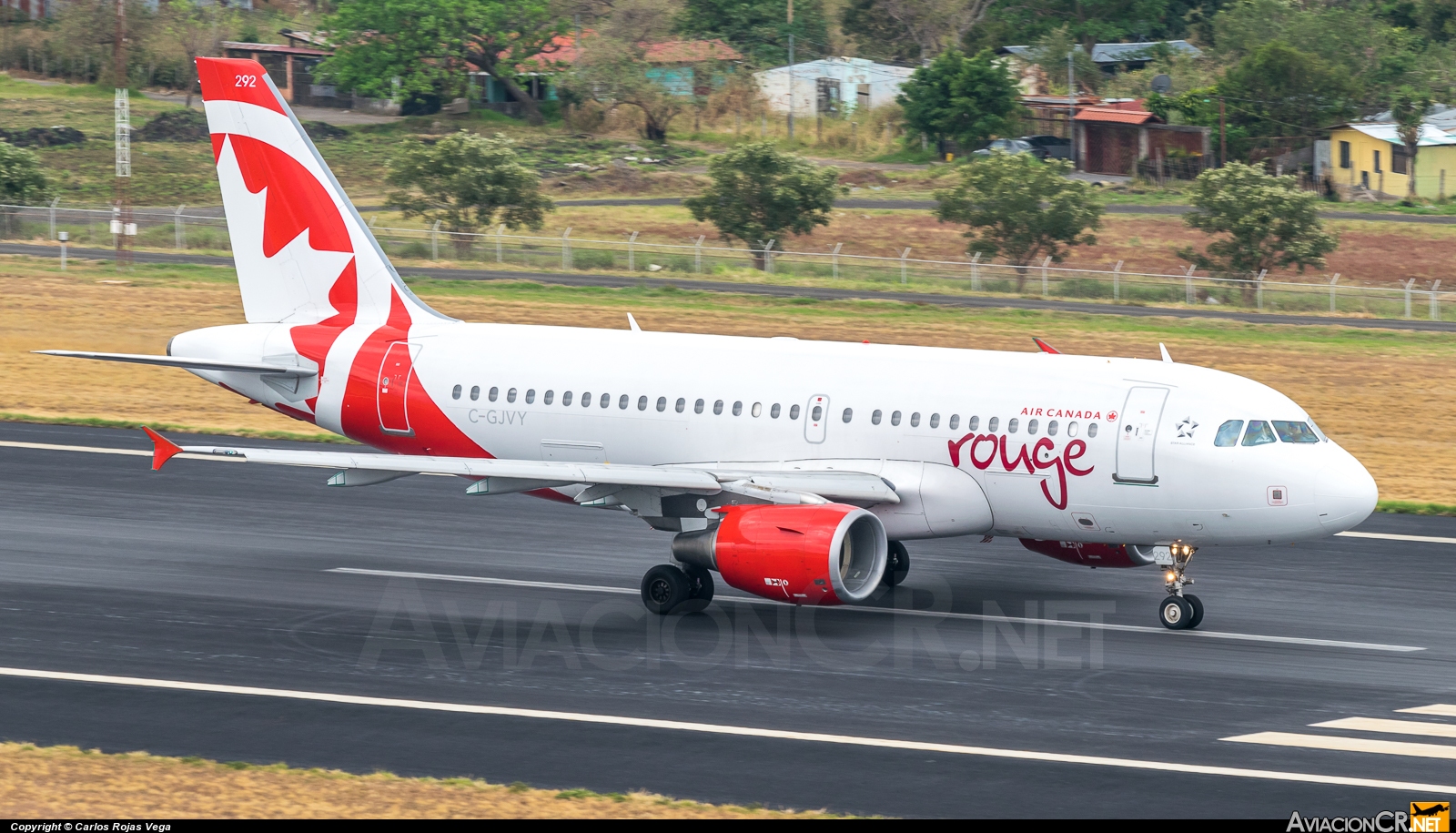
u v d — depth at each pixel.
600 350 110.81
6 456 140.12
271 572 104.88
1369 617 97.69
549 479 92.31
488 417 111.25
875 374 102.50
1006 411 97.75
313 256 118.38
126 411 165.38
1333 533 92.06
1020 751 71.38
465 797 63.78
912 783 66.88
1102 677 83.88
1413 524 125.62
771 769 68.44
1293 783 67.62
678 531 99.38
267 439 152.62
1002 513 98.69
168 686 79.56
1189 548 96.19
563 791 64.75
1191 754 71.31
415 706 77.06
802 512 91.69
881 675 83.88
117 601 96.38
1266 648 90.25
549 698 78.62
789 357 105.94
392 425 114.44
